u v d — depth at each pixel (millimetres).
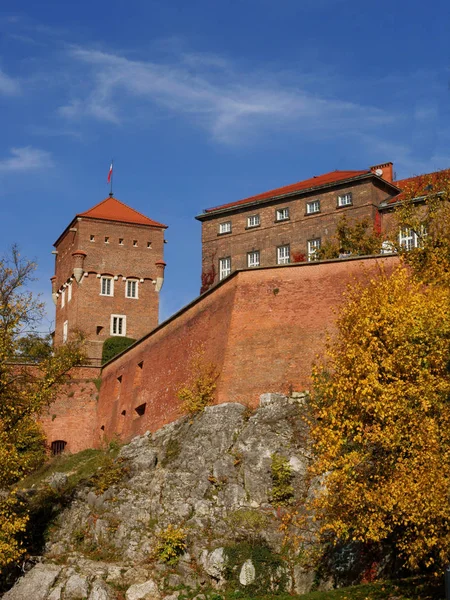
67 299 84625
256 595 33781
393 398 27172
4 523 36875
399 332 28375
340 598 28781
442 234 39562
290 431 40281
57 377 43906
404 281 31125
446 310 28391
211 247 74000
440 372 28016
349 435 28406
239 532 36594
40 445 60219
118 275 83062
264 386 44500
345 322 31016
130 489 42438
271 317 46031
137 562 37625
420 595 26672
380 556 32219
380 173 67000
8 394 41875
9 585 38844
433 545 25375
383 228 62844
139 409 58250
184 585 35406
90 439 68125
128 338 79250
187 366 50938
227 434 41875
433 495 24703
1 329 41531
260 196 73688
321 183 68312
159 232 85938
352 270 45031
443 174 46719
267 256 69875
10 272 49562
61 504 45438
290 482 38031
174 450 43969
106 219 83688
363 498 26875
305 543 34812
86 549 40562
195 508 39031
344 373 28922
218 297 49844
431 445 25594
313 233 67125
